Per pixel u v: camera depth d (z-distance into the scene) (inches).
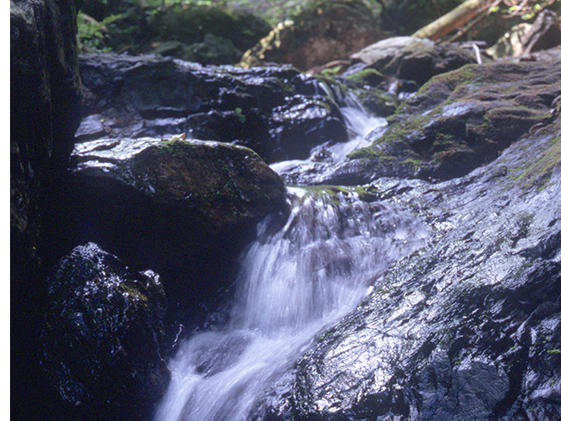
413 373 91.6
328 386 95.3
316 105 224.4
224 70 229.5
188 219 124.0
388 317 105.9
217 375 115.6
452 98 205.3
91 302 103.7
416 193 159.9
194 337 129.6
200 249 128.6
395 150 179.3
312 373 99.7
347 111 248.8
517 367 89.0
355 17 375.2
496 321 95.7
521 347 91.1
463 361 91.2
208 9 412.2
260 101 221.5
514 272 101.7
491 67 217.3
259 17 427.2
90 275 107.2
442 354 92.6
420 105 211.3
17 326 94.3
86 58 219.3
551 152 146.5
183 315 132.0
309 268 131.6
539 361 88.6
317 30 372.8
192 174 126.3
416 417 87.1
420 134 179.9
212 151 131.7
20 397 97.3
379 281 120.6
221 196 129.6
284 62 378.9
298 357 108.7
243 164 137.1
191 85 215.9
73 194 118.0
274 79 228.7
